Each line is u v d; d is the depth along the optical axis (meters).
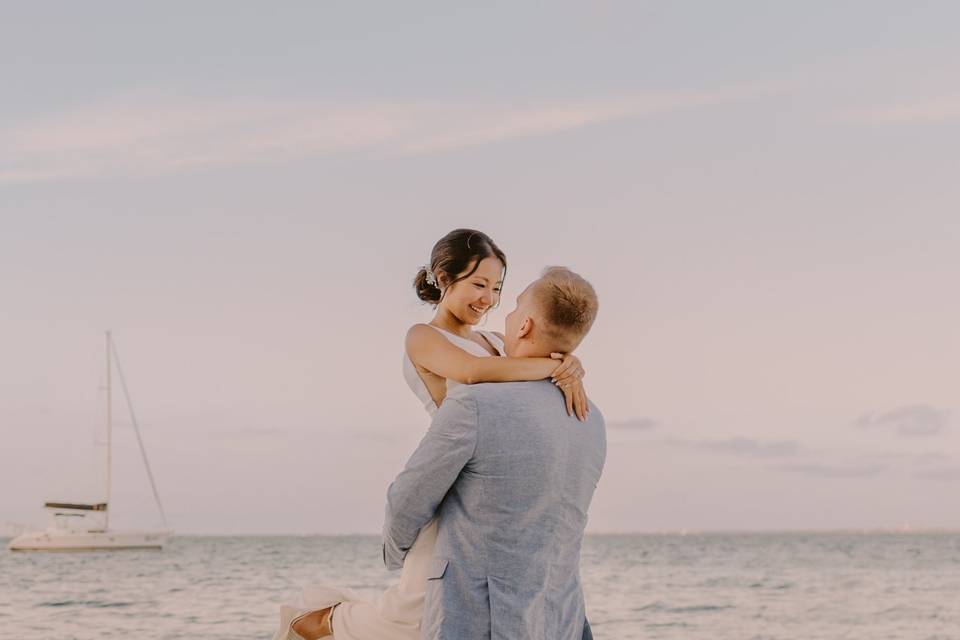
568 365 2.77
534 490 2.62
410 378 3.09
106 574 37.22
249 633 17.19
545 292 2.76
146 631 17.52
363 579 39.88
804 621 20.31
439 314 3.11
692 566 45.09
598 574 39.19
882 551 64.94
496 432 2.59
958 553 58.53
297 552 61.59
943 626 19.11
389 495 2.67
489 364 2.74
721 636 18.09
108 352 47.91
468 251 3.04
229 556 52.09
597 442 2.81
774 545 79.75
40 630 17.84
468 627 2.57
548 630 2.66
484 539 2.61
